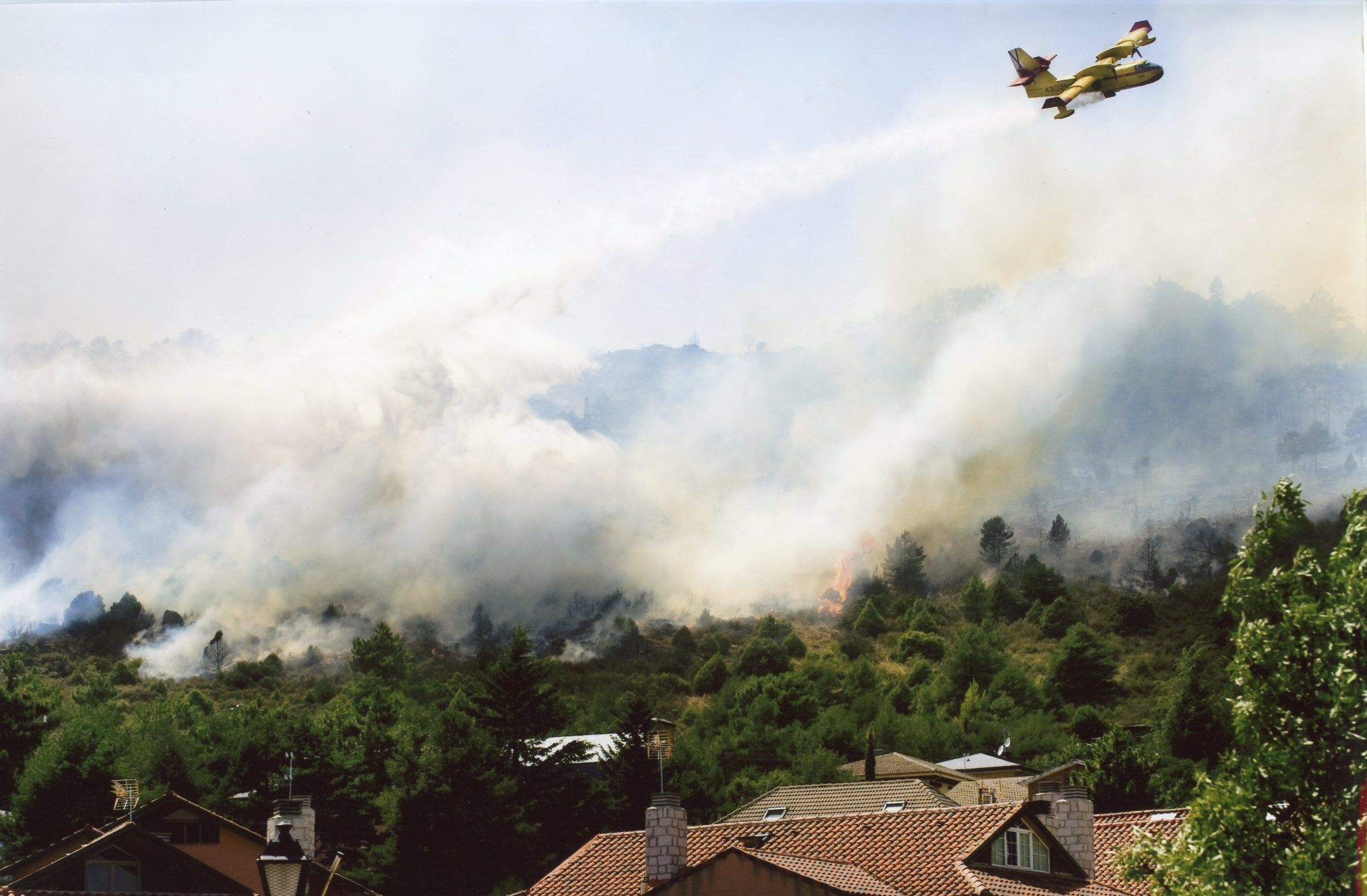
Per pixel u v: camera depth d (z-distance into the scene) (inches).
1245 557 1041.5
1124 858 1027.9
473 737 3036.4
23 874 1851.6
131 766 3122.5
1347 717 957.2
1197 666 5000.0
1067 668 6269.7
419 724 3801.7
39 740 3393.2
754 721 5639.8
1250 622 1013.2
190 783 3090.6
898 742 5044.3
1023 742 5118.1
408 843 2778.1
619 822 3056.1
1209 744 3567.9
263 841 1910.7
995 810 1424.7
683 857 1408.7
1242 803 973.8
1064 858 1411.2
